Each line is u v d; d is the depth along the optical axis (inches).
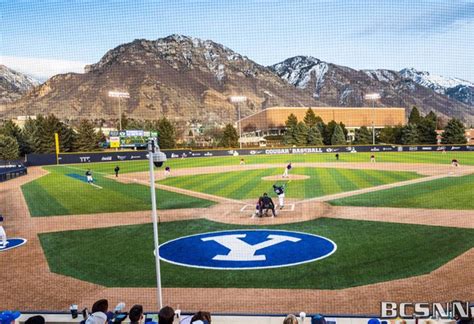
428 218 621.3
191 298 353.4
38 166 2058.3
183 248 505.4
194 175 1400.1
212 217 693.3
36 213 781.9
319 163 1739.7
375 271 399.2
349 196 853.2
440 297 333.1
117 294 367.6
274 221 642.8
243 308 328.5
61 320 288.0
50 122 2709.2
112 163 2148.1
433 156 1993.1
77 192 1064.8
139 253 490.3
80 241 557.6
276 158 2114.9
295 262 436.5
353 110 3754.9
